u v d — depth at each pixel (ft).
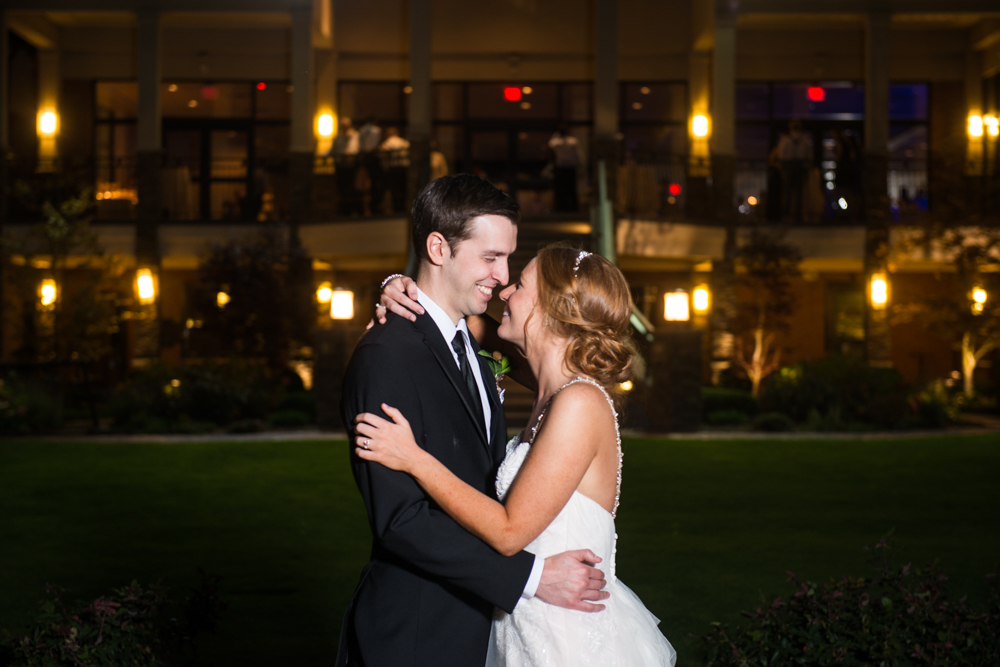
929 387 47.98
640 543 20.06
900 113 62.49
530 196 62.23
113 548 19.40
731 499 25.27
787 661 10.38
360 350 7.73
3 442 36.99
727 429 42.37
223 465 31.04
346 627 7.93
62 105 61.72
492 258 7.92
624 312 8.04
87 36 61.36
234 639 13.56
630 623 7.96
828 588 11.14
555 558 7.46
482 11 61.00
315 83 60.03
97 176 61.41
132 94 61.87
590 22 61.05
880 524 22.09
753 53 62.28
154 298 55.47
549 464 7.34
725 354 54.13
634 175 53.26
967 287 53.36
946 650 9.97
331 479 28.35
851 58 61.98
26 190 53.98
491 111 62.18
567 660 7.47
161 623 10.80
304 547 19.60
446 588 7.66
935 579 11.35
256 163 62.28
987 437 38.40
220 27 61.11
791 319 63.87
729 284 54.60
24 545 19.65
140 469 30.25
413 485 7.24
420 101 51.42
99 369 60.85
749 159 62.95
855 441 37.47
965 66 61.62
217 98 62.23
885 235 54.85
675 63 61.11
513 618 7.69
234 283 49.96
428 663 7.49
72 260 55.83
